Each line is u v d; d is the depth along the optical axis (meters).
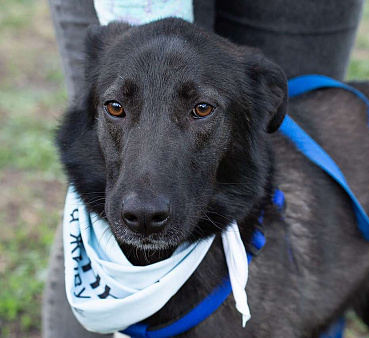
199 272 0.65
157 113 0.59
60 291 0.74
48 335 0.76
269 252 0.67
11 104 1.58
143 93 0.60
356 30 0.83
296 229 0.72
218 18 0.82
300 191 0.73
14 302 0.92
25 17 2.31
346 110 0.80
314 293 0.73
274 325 0.67
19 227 1.09
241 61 0.66
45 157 1.31
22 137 1.40
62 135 0.68
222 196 0.64
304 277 0.72
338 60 0.83
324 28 0.79
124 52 0.62
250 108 0.66
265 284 0.66
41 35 2.14
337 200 0.76
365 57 1.84
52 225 1.10
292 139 0.73
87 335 0.76
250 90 0.66
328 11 0.77
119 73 0.61
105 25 0.68
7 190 1.21
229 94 0.63
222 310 0.65
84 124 0.66
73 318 0.75
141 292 0.61
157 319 0.65
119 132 0.61
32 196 1.19
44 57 1.93
